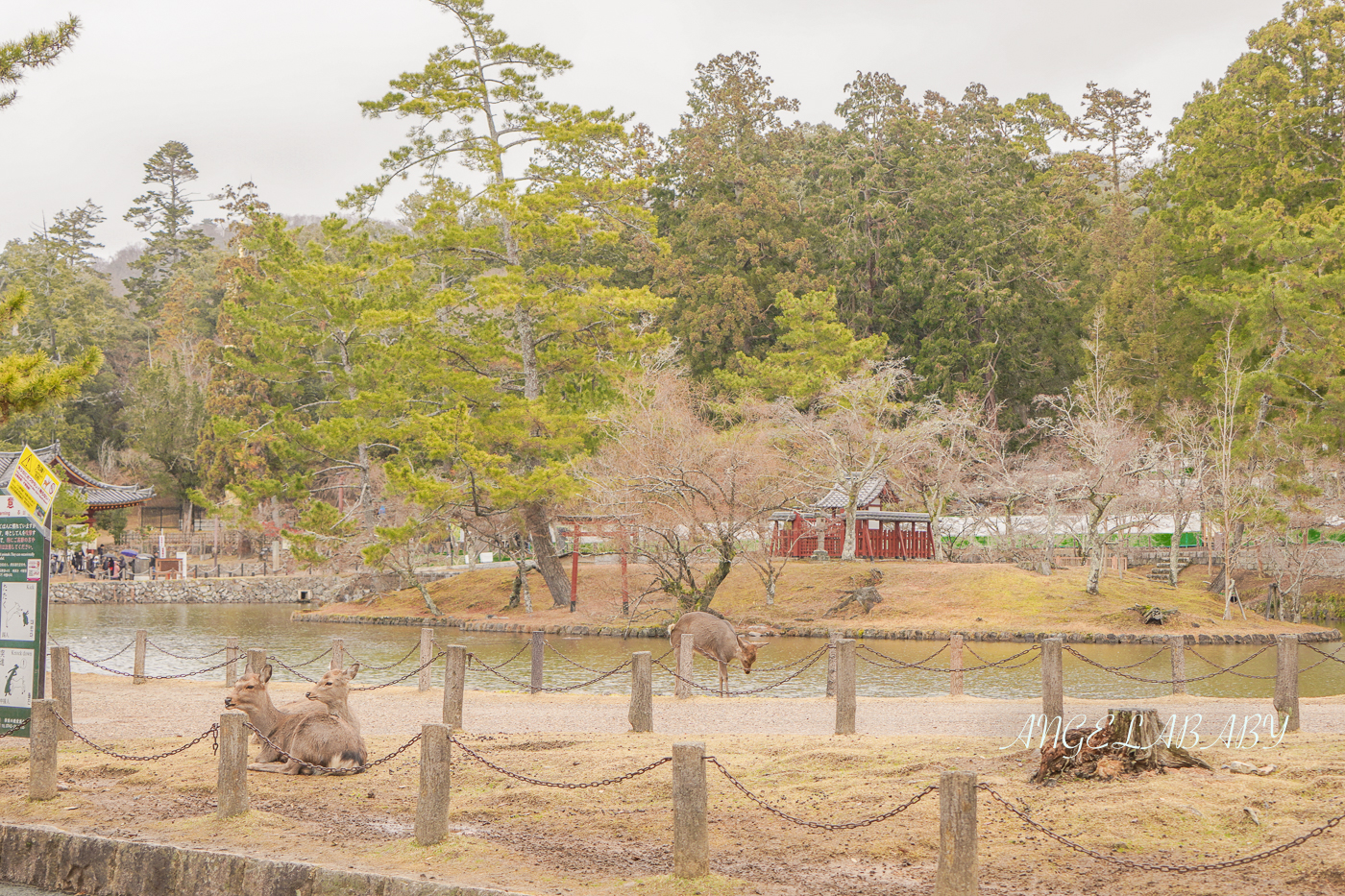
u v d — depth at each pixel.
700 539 36.47
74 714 15.45
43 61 12.56
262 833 8.59
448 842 8.17
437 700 17.27
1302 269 41.66
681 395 44.94
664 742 12.05
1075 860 7.24
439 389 43.34
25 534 12.43
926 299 63.38
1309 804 7.90
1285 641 13.05
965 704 16.62
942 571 41.66
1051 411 64.38
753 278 63.97
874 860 7.56
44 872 8.75
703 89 77.50
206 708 16.25
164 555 63.88
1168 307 53.94
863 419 46.28
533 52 39.53
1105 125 90.88
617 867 7.62
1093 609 37.28
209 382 72.75
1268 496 38.88
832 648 18.08
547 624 37.56
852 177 71.69
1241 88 52.94
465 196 41.12
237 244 79.25
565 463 38.34
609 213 40.25
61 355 79.56
